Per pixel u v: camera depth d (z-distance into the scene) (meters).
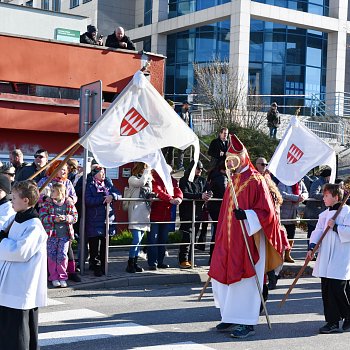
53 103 14.60
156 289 10.41
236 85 28.12
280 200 10.90
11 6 16.95
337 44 37.53
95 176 10.65
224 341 7.21
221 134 14.44
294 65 36.59
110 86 15.38
